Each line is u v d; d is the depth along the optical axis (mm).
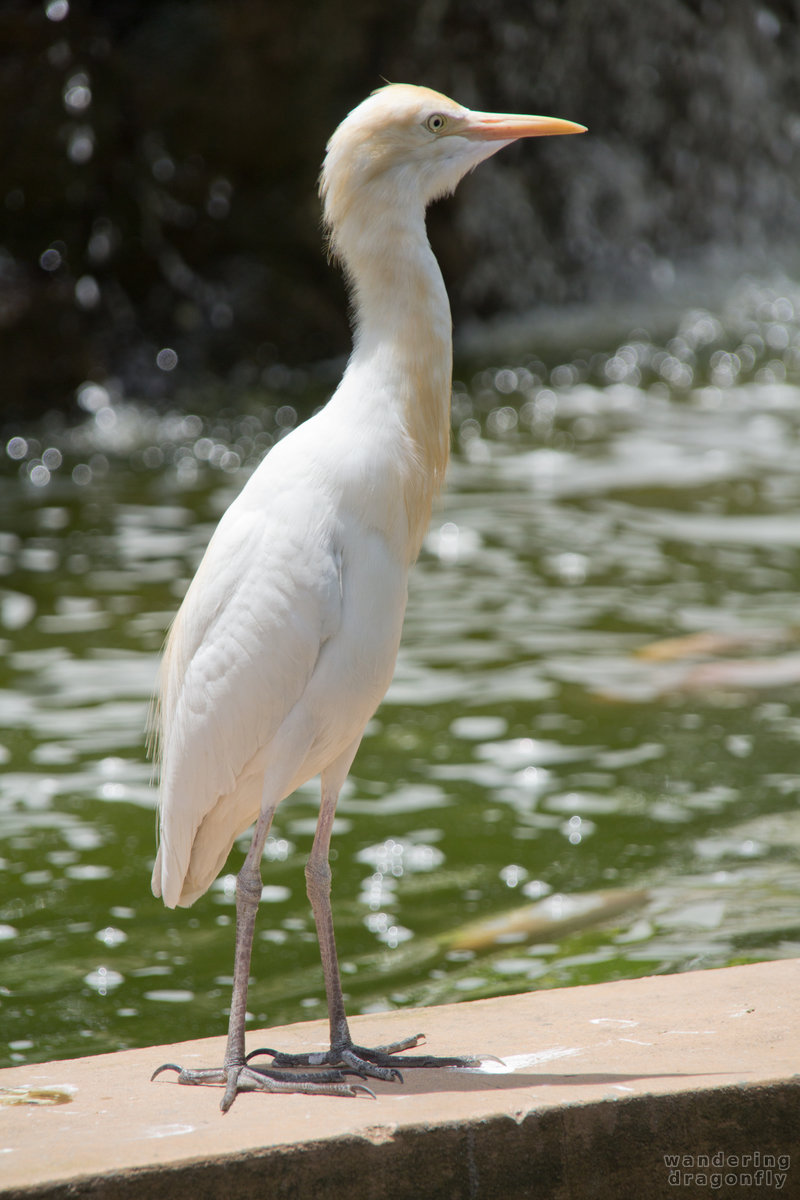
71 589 15062
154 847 9375
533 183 34062
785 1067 4895
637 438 21625
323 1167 4371
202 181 26859
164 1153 4285
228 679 5262
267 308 27656
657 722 11539
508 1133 4547
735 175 38656
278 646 5172
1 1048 6922
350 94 27859
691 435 21734
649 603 14477
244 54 26453
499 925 8266
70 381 24391
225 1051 5586
